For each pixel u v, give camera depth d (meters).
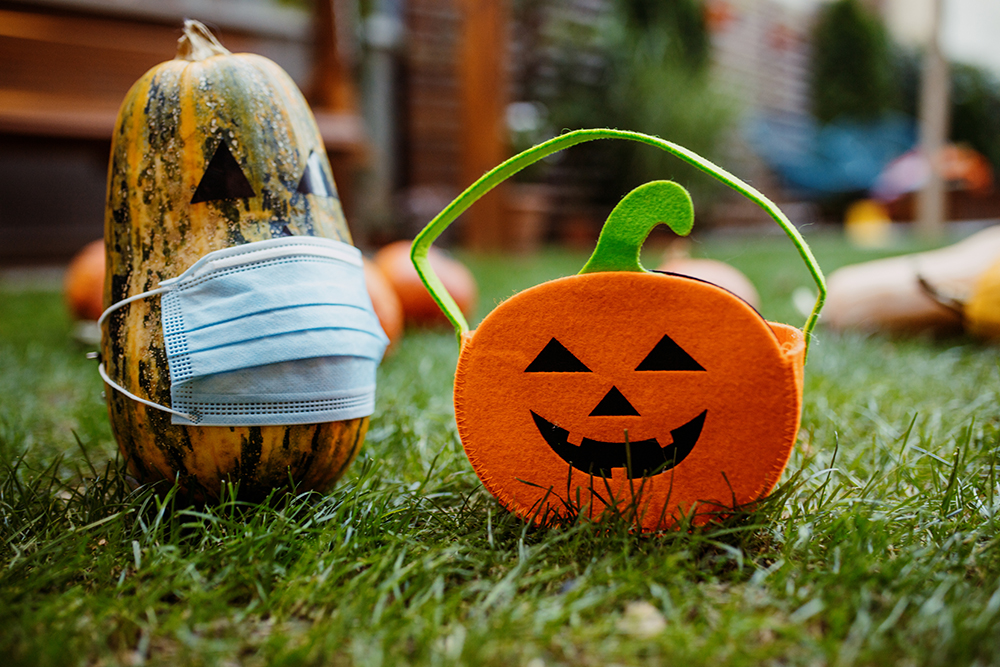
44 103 2.41
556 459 0.82
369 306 0.89
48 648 0.68
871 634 0.69
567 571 0.76
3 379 1.37
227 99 0.85
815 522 0.83
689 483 0.81
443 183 4.54
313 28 2.76
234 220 0.84
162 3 2.68
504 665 0.68
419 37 4.34
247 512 0.83
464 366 0.83
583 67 4.62
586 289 0.81
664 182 0.79
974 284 1.53
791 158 6.40
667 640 0.69
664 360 0.80
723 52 5.77
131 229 0.85
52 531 0.83
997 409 1.10
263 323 0.82
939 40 5.06
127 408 0.84
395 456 1.01
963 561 0.76
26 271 3.46
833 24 7.17
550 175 4.55
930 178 5.20
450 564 0.79
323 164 0.90
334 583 0.76
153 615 0.72
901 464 0.90
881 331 1.65
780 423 0.79
